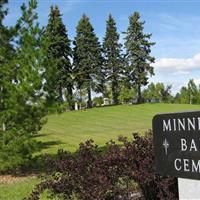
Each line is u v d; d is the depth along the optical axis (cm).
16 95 1599
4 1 1656
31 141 1627
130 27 7231
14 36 1661
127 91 7150
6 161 1591
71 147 2842
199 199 367
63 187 647
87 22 6962
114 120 5462
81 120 5462
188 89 8906
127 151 636
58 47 6372
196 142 357
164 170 387
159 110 6525
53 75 1677
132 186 639
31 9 1677
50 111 1681
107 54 7325
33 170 1719
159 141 391
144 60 7250
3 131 1612
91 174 630
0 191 1281
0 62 1680
